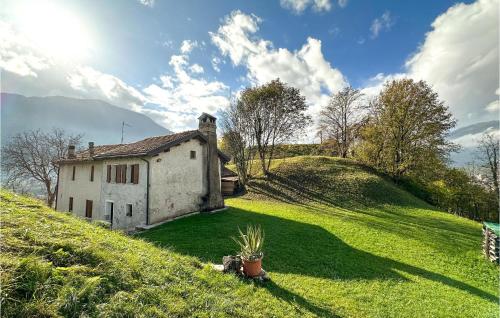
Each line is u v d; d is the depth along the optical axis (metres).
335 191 31.09
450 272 11.97
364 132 39.97
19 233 5.29
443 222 22.42
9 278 3.82
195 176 21.23
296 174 37.12
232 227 15.91
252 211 21.55
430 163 33.25
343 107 46.94
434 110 33.94
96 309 4.04
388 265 11.90
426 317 7.68
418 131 34.44
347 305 7.77
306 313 6.62
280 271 9.88
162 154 18.98
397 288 9.48
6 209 6.77
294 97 38.91
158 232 15.13
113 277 5.02
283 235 14.88
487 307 8.63
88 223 9.23
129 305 4.44
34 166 32.66
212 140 22.45
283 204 27.23
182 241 12.80
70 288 4.13
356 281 9.72
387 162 36.78
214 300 5.71
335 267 10.93
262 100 37.97
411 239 16.38
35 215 6.95
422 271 11.61
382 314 7.50
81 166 24.72
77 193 24.67
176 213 19.64
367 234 16.45
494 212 35.72
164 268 6.50
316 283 9.11
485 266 13.05
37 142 32.88
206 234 14.23
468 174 38.34
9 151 31.20
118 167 20.64
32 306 3.59
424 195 35.84
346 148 47.56
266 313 5.98
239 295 6.55
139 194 18.59
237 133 37.69
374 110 39.97
